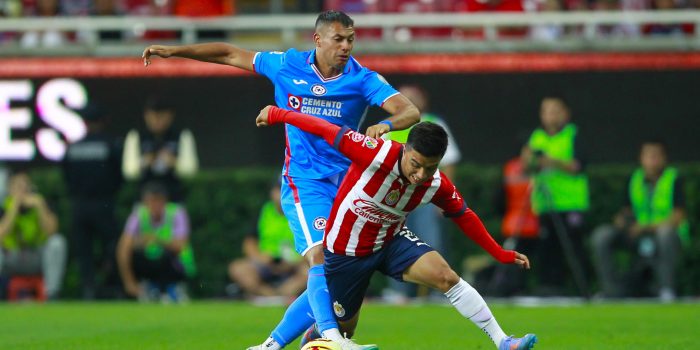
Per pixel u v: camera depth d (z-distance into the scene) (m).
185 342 34.41
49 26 63.31
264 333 37.19
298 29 67.44
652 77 61.03
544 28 64.88
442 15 61.97
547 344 33.53
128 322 42.25
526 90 61.03
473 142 60.94
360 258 26.06
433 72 61.09
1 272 56.06
